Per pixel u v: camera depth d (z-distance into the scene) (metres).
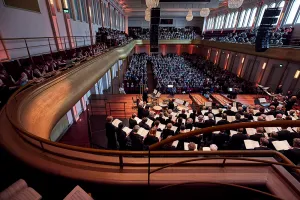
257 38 12.30
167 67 23.86
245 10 21.66
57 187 2.25
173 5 22.58
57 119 4.64
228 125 1.49
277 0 16.17
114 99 11.05
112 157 2.35
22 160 2.29
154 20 12.62
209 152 1.95
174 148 4.32
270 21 11.52
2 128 2.85
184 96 12.93
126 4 26.88
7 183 2.37
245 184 2.03
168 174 2.12
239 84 15.41
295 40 12.73
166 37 31.44
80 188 1.98
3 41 6.03
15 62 5.78
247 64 18.12
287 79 12.87
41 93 4.27
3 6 6.07
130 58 31.75
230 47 19.14
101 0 18.75
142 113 6.96
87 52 9.92
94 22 16.78
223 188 2.08
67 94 5.36
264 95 12.62
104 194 2.17
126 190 2.12
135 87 15.35
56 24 9.59
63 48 10.20
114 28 26.28
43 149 2.42
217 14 29.83
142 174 2.13
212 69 22.67
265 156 2.30
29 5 7.49
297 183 1.91
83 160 2.29
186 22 36.16
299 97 11.05
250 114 6.07
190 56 33.94
